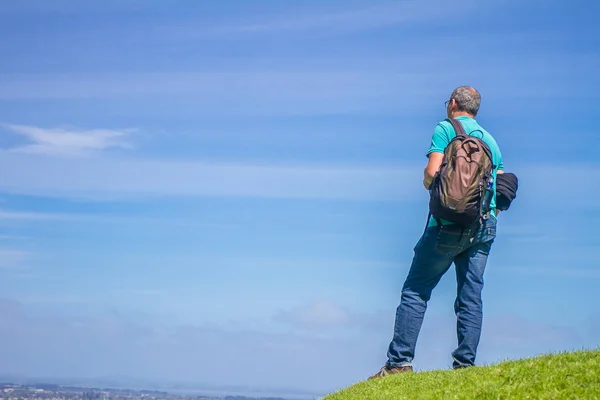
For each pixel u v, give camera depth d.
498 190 10.48
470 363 10.47
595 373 8.53
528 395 8.34
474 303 10.44
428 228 10.56
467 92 10.64
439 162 10.24
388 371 10.98
